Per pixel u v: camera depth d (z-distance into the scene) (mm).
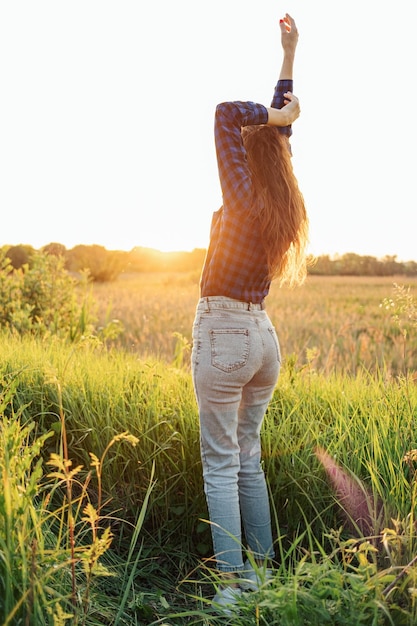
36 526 2051
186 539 3135
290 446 3195
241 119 2627
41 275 8938
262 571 2188
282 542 3023
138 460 3266
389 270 59406
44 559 1937
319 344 10672
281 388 3861
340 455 3123
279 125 2764
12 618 1788
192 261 64250
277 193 2633
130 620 2350
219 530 2623
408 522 2393
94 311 9570
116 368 4285
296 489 3066
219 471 2672
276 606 1833
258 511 2830
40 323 8227
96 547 1970
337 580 1892
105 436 3379
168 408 3365
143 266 63094
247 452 2855
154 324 13469
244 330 2604
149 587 2766
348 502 2967
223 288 2598
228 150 2592
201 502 3164
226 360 2580
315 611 1824
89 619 2150
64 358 4469
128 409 3588
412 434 3123
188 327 13109
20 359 4277
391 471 2814
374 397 3695
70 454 3459
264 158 2680
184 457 3203
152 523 3188
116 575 2398
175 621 2432
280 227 2598
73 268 40031
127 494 3178
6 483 1924
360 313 18609
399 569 2094
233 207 2562
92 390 3725
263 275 2641
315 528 3027
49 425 3568
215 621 2344
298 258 2818
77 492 3188
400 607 1944
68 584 2168
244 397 2811
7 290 8648
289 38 3049
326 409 3600
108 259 41594
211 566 2947
